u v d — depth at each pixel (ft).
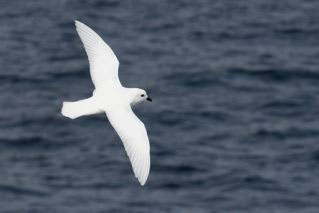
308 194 95.76
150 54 134.21
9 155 105.81
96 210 94.02
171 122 110.83
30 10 154.51
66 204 95.20
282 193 96.17
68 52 135.74
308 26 146.00
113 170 101.35
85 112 54.95
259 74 125.70
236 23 148.05
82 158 104.27
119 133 53.93
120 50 135.95
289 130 109.50
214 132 108.88
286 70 126.72
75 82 124.67
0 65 130.11
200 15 152.56
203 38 141.49
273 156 103.60
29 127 111.34
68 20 149.28
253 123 111.65
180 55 133.59
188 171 99.96
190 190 96.84
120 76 125.18
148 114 112.78
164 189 97.19
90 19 150.00
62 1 159.02
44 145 107.55
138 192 96.94
